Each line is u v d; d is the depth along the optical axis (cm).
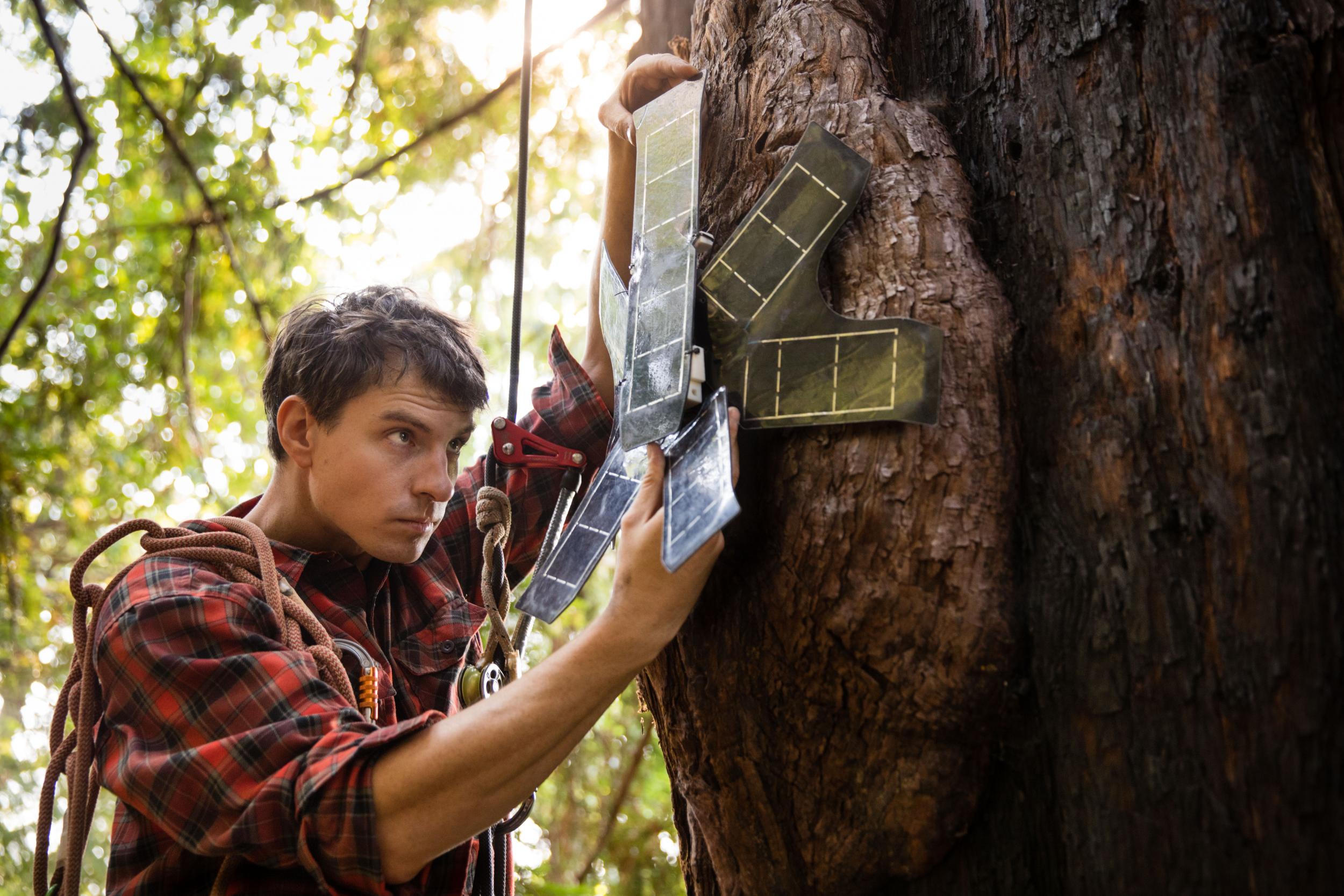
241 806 116
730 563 124
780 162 132
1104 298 114
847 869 117
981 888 111
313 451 144
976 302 117
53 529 680
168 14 470
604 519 129
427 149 465
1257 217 106
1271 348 102
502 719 113
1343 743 93
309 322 146
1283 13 111
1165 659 101
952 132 135
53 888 144
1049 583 108
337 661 134
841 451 115
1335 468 98
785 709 120
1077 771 104
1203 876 97
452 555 167
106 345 512
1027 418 115
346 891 121
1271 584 97
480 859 148
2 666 686
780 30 142
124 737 126
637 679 146
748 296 124
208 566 140
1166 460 105
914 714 111
